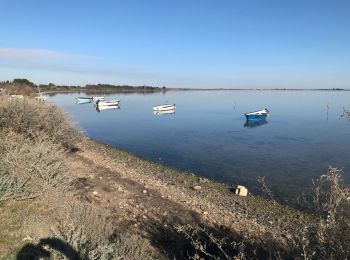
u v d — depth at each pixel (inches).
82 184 490.6
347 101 4564.5
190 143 1215.6
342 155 976.3
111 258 246.7
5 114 517.0
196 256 249.3
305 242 156.6
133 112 2731.3
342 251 145.1
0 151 416.2
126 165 751.7
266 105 3772.1
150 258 270.1
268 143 1199.6
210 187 637.9
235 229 387.5
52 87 6397.6
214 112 2758.4
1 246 248.8
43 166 370.3
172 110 2778.1
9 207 312.5
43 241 257.1
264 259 243.1
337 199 154.3
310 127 1676.9
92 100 3946.9
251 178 741.3
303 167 837.8
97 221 287.7
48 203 323.6
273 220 448.5
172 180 667.4
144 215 406.9
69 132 660.7
